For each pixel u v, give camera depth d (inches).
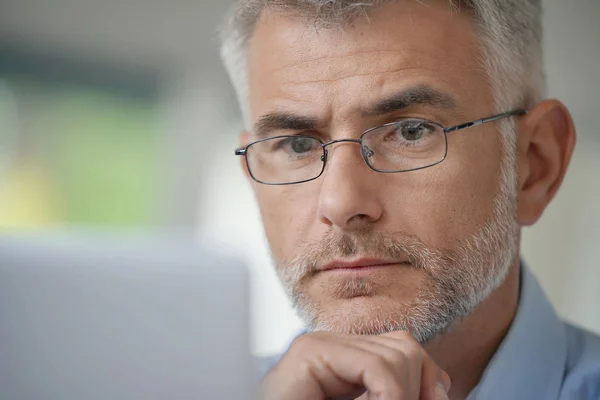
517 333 46.1
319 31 42.1
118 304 18.7
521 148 46.8
